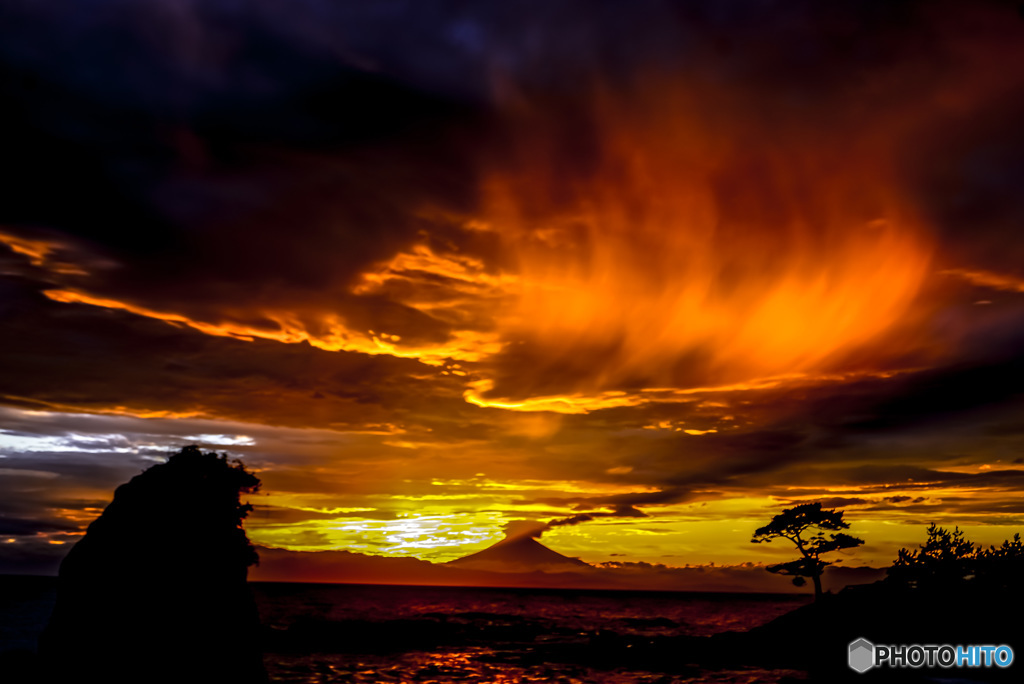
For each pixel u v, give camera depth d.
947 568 37.59
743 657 45.19
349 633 67.62
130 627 18.41
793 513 57.03
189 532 19.73
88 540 19.36
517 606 165.38
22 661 20.52
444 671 44.28
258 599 150.88
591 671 43.75
